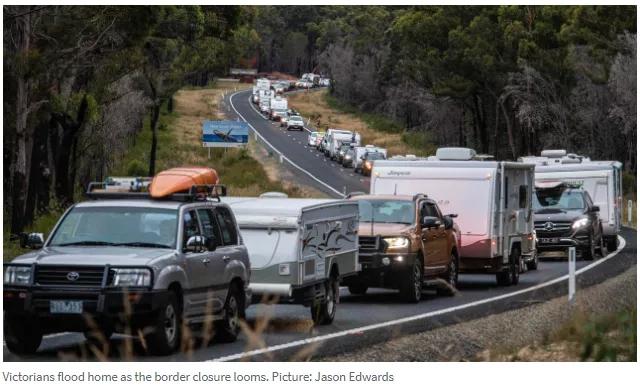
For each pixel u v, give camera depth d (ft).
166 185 106.42
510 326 110.73
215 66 455.22
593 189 273.13
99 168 387.75
